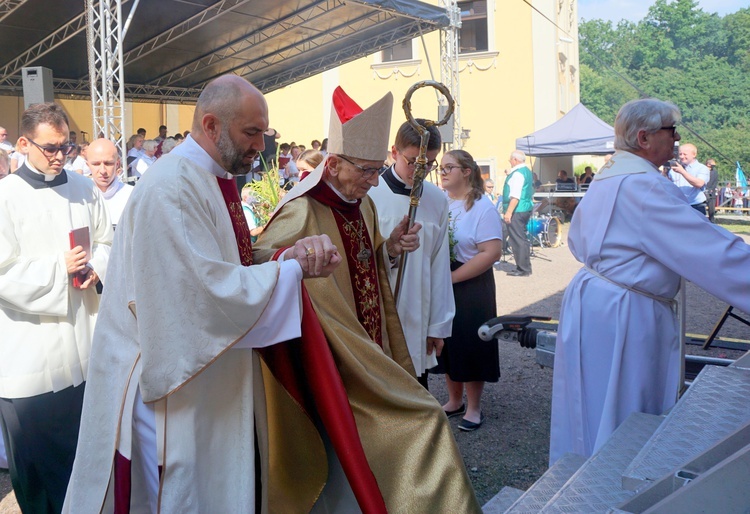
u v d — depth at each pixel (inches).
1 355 133.1
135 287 81.7
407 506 98.3
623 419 123.1
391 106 108.0
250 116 88.2
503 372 235.9
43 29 489.1
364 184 110.7
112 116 394.3
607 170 125.7
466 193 176.7
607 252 124.0
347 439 91.0
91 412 88.7
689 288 402.3
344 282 112.0
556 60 747.4
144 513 89.4
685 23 2003.0
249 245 97.7
